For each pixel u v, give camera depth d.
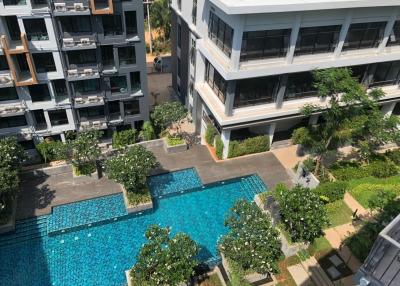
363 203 27.88
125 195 29.12
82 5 27.95
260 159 34.28
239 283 21.64
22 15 26.94
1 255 25.09
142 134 36.44
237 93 30.20
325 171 30.92
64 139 34.69
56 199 29.30
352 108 27.86
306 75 31.66
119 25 30.48
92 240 26.44
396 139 29.86
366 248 22.80
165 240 22.05
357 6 27.45
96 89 33.56
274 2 26.23
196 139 37.66
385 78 35.84
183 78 41.03
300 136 35.00
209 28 32.00
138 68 33.28
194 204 29.81
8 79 29.08
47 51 29.16
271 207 26.42
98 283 23.64
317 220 22.38
